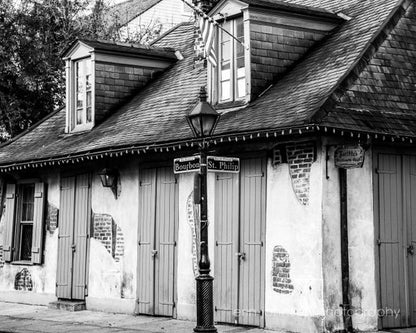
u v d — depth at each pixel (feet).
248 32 44.37
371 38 41.75
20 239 59.88
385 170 39.50
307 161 38.17
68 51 58.49
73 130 57.88
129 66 58.18
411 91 40.78
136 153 46.26
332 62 42.68
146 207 48.37
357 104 38.04
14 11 79.41
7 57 78.02
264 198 40.52
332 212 37.60
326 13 47.80
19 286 58.59
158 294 46.98
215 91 46.52
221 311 42.34
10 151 60.54
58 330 42.60
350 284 37.70
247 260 41.22
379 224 38.91
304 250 37.93
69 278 53.88
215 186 43.62
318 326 36.86
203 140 33.06
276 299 39.29
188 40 62.28
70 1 82.58
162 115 49.93
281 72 45.52
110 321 46.01
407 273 39.55
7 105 77.97
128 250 49.47
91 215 52.54
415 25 43.98
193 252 44.75
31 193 59.72
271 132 37.17
